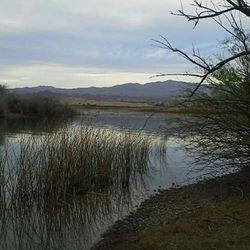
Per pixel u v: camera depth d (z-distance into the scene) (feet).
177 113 40.09
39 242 34.04
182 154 78.84
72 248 32.19
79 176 47.85
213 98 37.19
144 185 55.16
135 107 183.73
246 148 37.06
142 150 64.64
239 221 28.30
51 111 186.50
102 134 55.83
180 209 37.55
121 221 38.06
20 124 143.54
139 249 27.14
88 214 41.57
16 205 41.93
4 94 197.26
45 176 44.32
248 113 35.19
